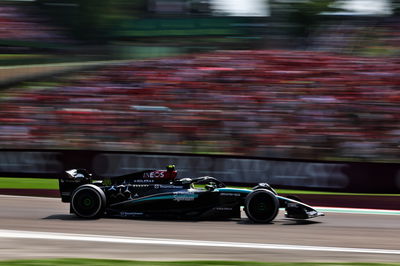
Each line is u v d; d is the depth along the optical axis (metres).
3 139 77.50
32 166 60.16
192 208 30.94
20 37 149.12
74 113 85.50
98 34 159.38
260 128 77.25
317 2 155.50
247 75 104.31
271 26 159.62
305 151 69.81
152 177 31.66
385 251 23.53
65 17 160.00
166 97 94.25
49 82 110.62
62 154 59.72
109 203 31.50
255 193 30.25
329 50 142.88
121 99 95.06
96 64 121.06
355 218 35.78
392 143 71.44
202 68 110.94
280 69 109.06
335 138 72.56
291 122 79.69
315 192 54.22
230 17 161.25
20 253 21.03
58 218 31.39
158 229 27.55
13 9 160.25
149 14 162.75
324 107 85.88
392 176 53.06
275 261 20.22
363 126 77.38
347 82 100.44
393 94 92.25
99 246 22.77
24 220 30.56
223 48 156.50
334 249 23.50
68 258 19.33
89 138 76.81
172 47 156.38
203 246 23.20
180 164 57.81
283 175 55.59
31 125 81.94
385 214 38.81
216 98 93.31
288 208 31.39
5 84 110.69
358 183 53.53
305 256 21.52
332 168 54.34
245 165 56.50
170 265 18.28
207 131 77.12
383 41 140.38
